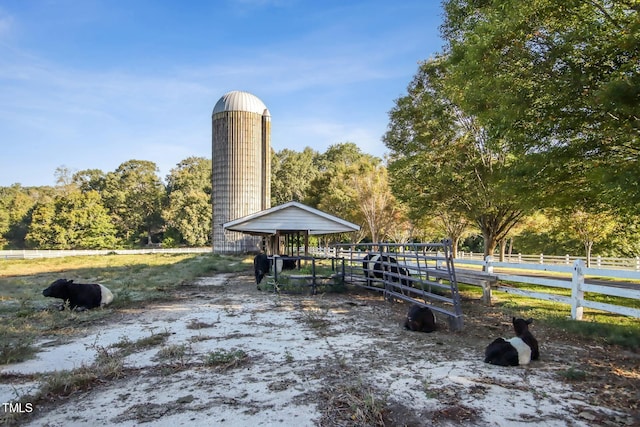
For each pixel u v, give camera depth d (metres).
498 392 3.90
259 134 33.28
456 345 5.64
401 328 6.72
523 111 6.91
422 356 5.10
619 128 6.39
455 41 10.50
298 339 5.99
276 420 3.33
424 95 14.65
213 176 33.50
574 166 8.09
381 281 10.16
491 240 15.16
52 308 8.62
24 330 6.62
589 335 6.09
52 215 55.69
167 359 5.02
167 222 66.81
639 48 5.79
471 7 10.64
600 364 4.79
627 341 5.62
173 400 3.76
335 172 40.84
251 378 4.32
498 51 7.39
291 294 10.84
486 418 3.36
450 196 14.41
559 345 5.65
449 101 13.78
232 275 16.53
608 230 20.14
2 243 60.31
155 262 26.53
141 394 3.92
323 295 10.61
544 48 7.12
